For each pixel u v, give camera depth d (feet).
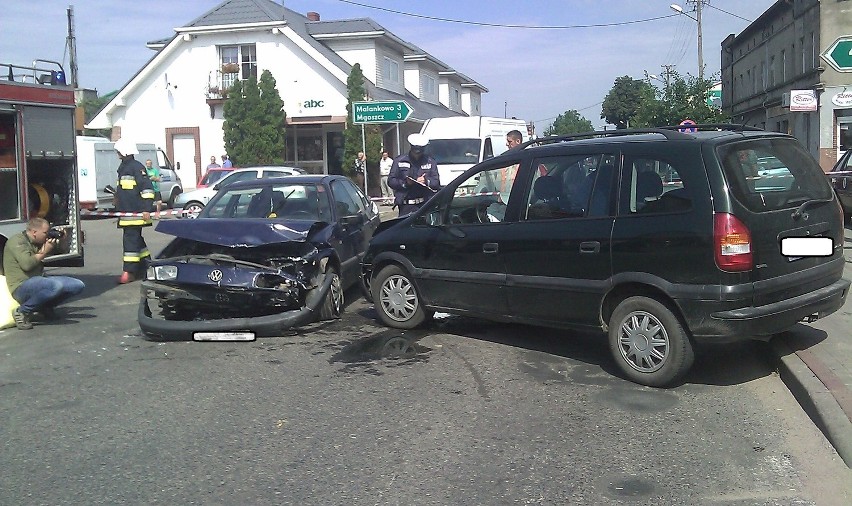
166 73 117.19
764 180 20.20
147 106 118.42
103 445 17.42
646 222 20.35
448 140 65.21
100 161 87.61
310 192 32.78
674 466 15.71
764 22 136.46
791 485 14.79
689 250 19.48
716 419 18.25
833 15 102.89
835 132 103.76
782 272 19.81
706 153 19.71
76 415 19.49
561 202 22.54
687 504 14.07
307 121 114.01
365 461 16.17
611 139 22.34
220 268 26.53
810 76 107.96
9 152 32.48
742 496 14.35
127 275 40.11
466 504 14.16
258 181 34.04
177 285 26.99
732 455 16.22
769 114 133.39
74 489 15.14
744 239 19.01
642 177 20.80
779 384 20.68
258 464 16.15
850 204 54.44
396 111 72.84
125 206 39.99
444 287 25.94
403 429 17.97
